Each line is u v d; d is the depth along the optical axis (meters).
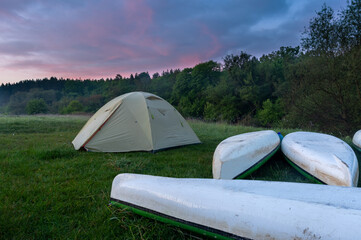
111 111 5.44
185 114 49.91
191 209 1.75
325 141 3.76
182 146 5.86
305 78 13.55
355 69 10.81
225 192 1.76
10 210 2.21
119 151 5.16
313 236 1.29
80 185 2.91
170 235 1.84
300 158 3.22
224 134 8.14
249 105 36.81
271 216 1.46
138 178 2.24
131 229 1.91
